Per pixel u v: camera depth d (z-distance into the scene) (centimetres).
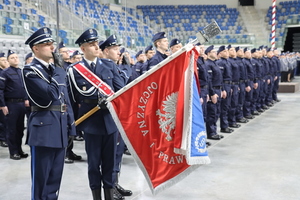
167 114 294
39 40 302
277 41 2186
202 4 2506
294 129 763
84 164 525
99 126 332
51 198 322
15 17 1171
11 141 555
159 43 500
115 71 358
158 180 298
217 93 679
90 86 334
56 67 306
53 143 306
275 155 561
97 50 342
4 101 545
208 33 275
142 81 301
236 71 775
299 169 488
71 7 1509
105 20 1745
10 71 554
